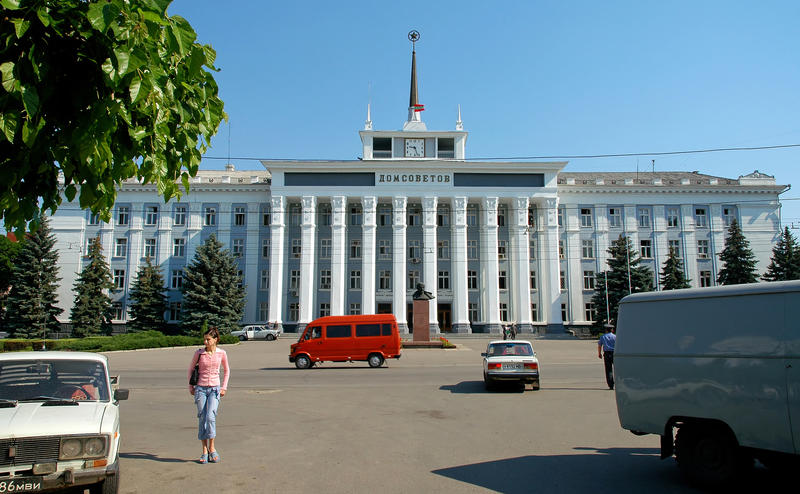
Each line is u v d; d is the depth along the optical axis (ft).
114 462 20.03
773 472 24.22
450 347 119.85
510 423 36.91
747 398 21.17
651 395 24.68
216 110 22.75
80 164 19.52
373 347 80.84
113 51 16.49
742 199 193.26
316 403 46.26
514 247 186.39
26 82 16.57
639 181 198.29
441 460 26.94
